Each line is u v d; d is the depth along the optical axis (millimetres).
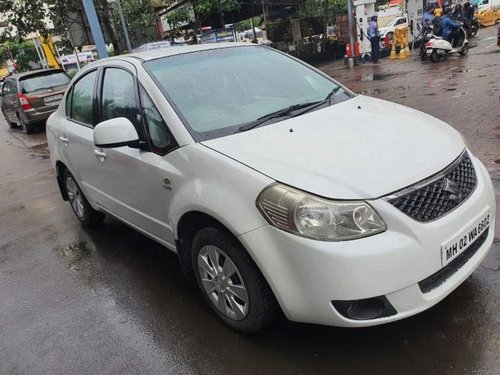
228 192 2525
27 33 11719
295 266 2303
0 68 43094
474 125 6633
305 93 3551
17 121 13828
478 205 2588
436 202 2395
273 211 2334
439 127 3029
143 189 3303
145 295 3555
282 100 3402
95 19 9680
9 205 6633
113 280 3877
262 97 3398
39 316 3529
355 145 2637
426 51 14320
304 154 2562
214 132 2936
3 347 3209
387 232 2246
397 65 15359
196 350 2850
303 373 2535
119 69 3631
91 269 4145
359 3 17234
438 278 2426
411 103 8867
